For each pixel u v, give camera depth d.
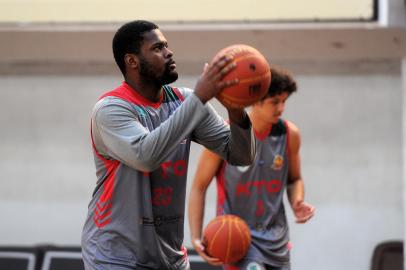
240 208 10.43
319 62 14.72
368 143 14.71
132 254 7.18
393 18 14.12
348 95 14.76
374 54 14.47
